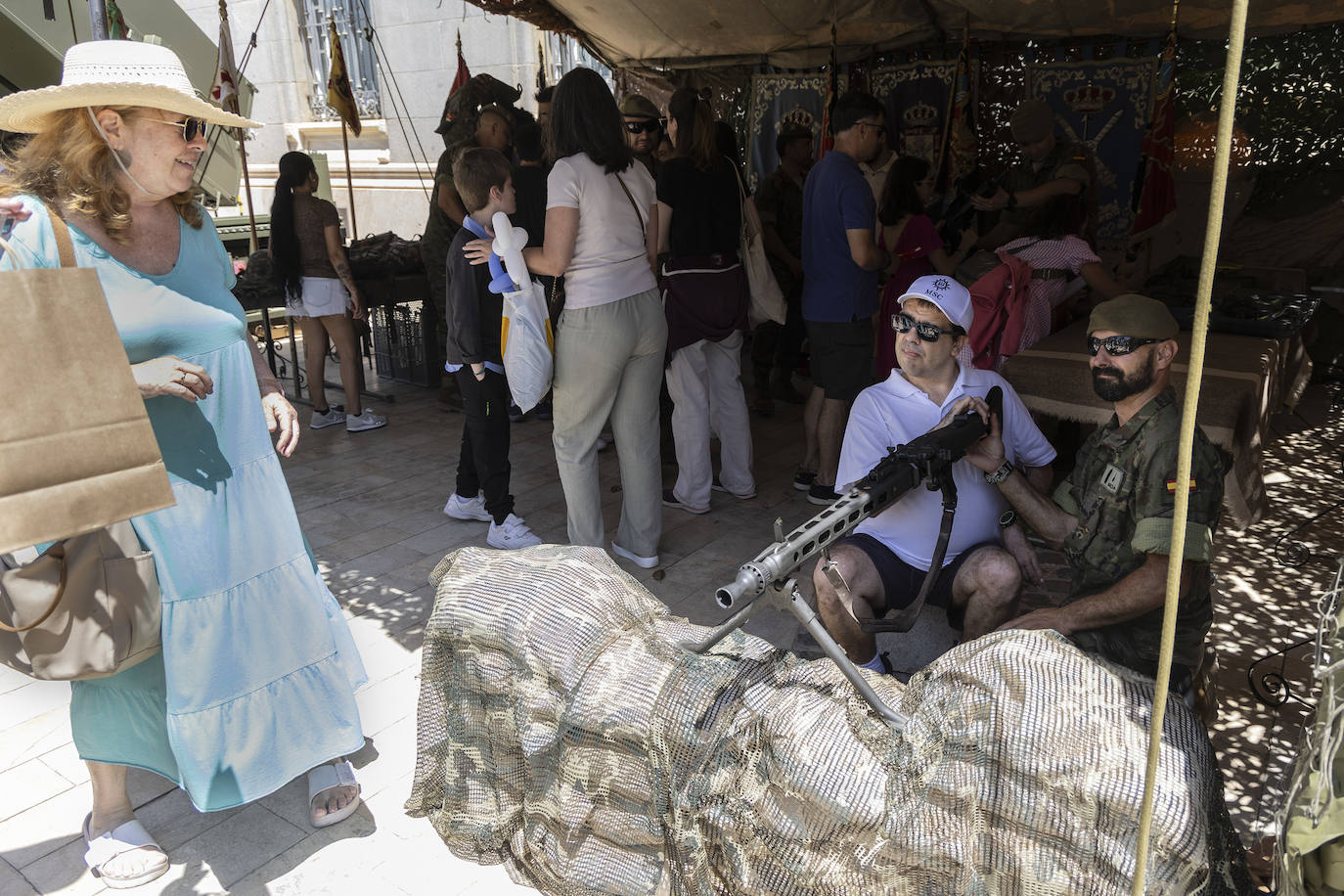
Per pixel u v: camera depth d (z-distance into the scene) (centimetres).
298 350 891
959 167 693
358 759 305
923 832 144
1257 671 331
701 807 158
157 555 234
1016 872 140
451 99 637
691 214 439
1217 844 135
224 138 912
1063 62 688
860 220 433
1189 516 212
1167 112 603
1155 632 226
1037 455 279
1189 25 625
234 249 929
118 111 212
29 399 172
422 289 729
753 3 686
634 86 853
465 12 1065
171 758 256
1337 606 134
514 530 454
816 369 476
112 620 221
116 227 222
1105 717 143
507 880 252
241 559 249
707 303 452
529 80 1058
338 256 612
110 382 182
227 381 247
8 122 210
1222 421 299
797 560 170
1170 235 680
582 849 173
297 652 263
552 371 388
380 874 255
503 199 394
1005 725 145
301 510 512
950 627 289
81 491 180
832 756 152
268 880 253
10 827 276
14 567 208
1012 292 408
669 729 162
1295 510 471
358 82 1177
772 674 169
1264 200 650
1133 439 222
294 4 1200
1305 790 121
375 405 710
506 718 181
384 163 1191
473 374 428
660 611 193
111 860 254
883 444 274
